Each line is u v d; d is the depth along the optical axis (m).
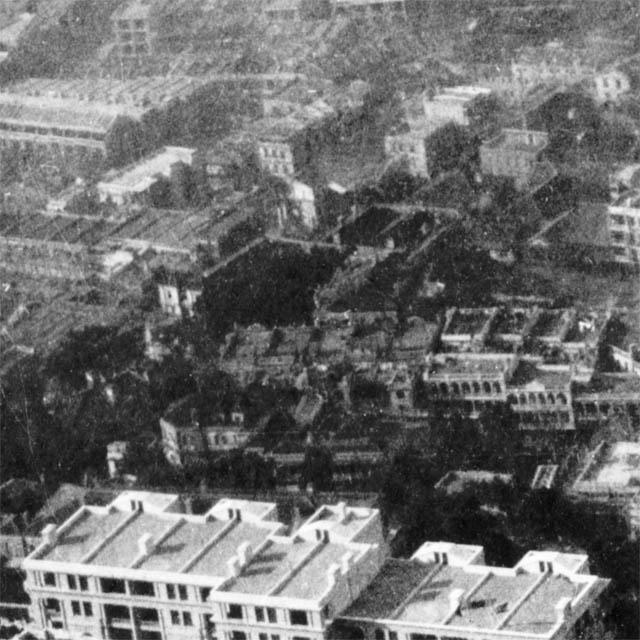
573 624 193.38
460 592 195.12
